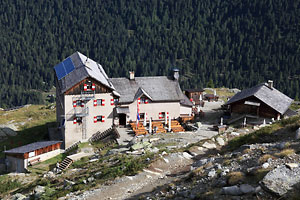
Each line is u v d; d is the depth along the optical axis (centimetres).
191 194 1656
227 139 3262
